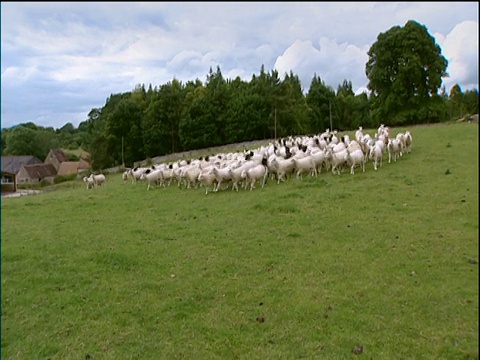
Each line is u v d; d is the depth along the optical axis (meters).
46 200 23.00
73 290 8.74
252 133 59.78
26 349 6.55
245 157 22.91
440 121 49.09
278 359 5.75
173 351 6.16
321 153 18.97
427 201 13.09
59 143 125.56
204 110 60.84
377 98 52.34
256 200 15.73
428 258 8.82
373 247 9.74
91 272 9.71
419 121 49.00
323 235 10.95
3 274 9.95
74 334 6.91
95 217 16.36
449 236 9.97
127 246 11.53
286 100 61.19
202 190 20.16
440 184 15.10
